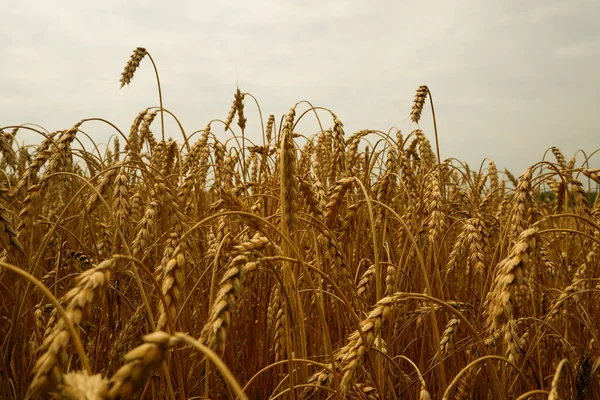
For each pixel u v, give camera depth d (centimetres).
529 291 350
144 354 108
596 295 385
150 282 367
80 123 376
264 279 392
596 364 278
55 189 446
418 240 388
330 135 629
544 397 291
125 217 327
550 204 627
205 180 527
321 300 282
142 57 515
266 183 511
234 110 625
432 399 344
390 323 326
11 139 446
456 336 396
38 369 122
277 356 287
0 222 247
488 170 762
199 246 427
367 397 251
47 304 334
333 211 293
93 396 107
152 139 712
